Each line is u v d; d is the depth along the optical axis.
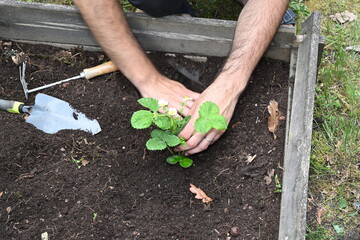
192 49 0.95
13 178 0.79
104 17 0.81
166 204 0.76
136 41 0.87
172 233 0.72
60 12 0.92
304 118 0.73
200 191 0.77
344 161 0.89
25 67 0.95
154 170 0.80
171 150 0.83
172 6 0.90
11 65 0.96
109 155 0.82
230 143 0.83
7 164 0.80
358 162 0.89
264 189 0.77
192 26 0.91
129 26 0.87
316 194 0.85
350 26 1.13
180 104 0.83
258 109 0.88
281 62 0.94
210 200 0.76
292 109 0.82
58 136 0.84
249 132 0.85
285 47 0.92
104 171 0.80
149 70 0.86
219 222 0.74
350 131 0.93
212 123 0.71
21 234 0.72
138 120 0.73
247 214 0.74
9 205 0.76
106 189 0.78
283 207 0.71
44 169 0.80
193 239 0.72
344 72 1.03
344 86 1.01
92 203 0.76
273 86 0.91
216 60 0.95
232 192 0.77
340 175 0.87
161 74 0.90
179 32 0.92
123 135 0.85
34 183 0.78
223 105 0.78
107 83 0.93
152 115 0.74
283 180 0.75
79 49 0.98
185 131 0.76
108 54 0.86
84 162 0.81
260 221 0.73
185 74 0.95
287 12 1.03
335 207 0.83
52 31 0.96
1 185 0.78
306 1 1.18
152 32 0.93
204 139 0.78
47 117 0.86
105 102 0.90
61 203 0.76
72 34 0.96
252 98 0.89
